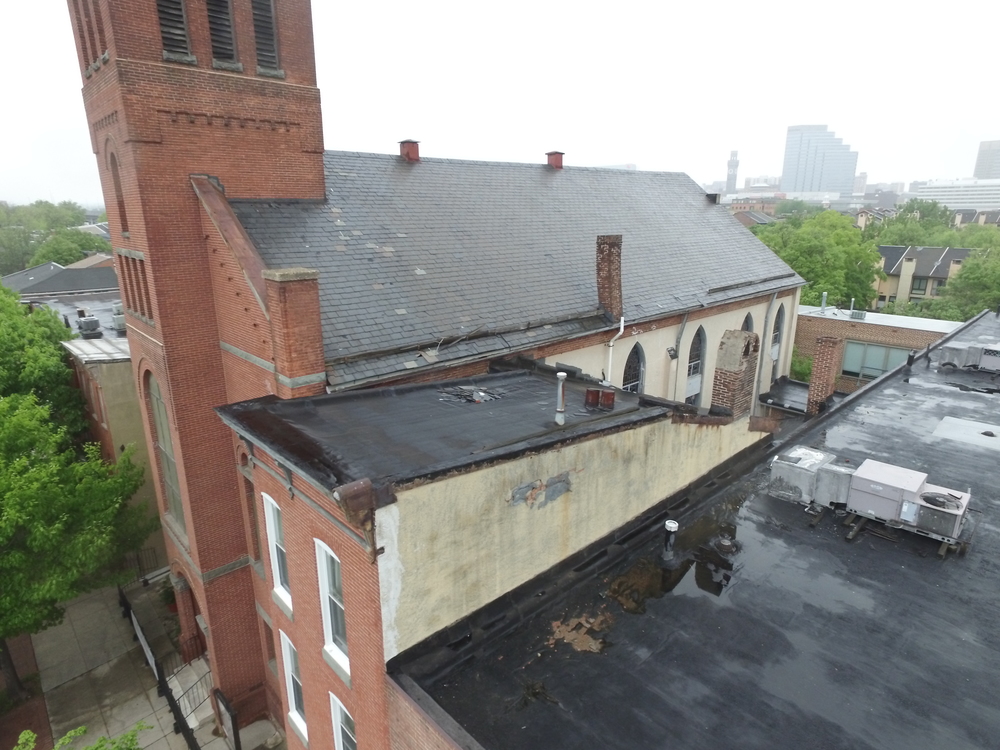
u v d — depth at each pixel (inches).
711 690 328.5
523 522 385.4
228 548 679.7
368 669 354.3
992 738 293.9
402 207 809.5
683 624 380.5
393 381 588.4
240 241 562.6
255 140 636.7
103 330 1323.8
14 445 722.2
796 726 303.4
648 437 467.8
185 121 577.3
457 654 353.4
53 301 1824.6
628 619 385.7
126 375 975.6
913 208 5526.6
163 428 724.7
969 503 510.6
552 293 807.7
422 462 352.8
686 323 971.3
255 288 531.2
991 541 459.2
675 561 441.4
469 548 358.3
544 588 409.4
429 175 907.4
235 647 707.4
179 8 557.9
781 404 1213.1
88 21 579.2
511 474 368.5
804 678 334.6
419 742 325.1
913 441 634.8
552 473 394.9
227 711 686.5
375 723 362.3
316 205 711.7
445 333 652.7
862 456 598.5
